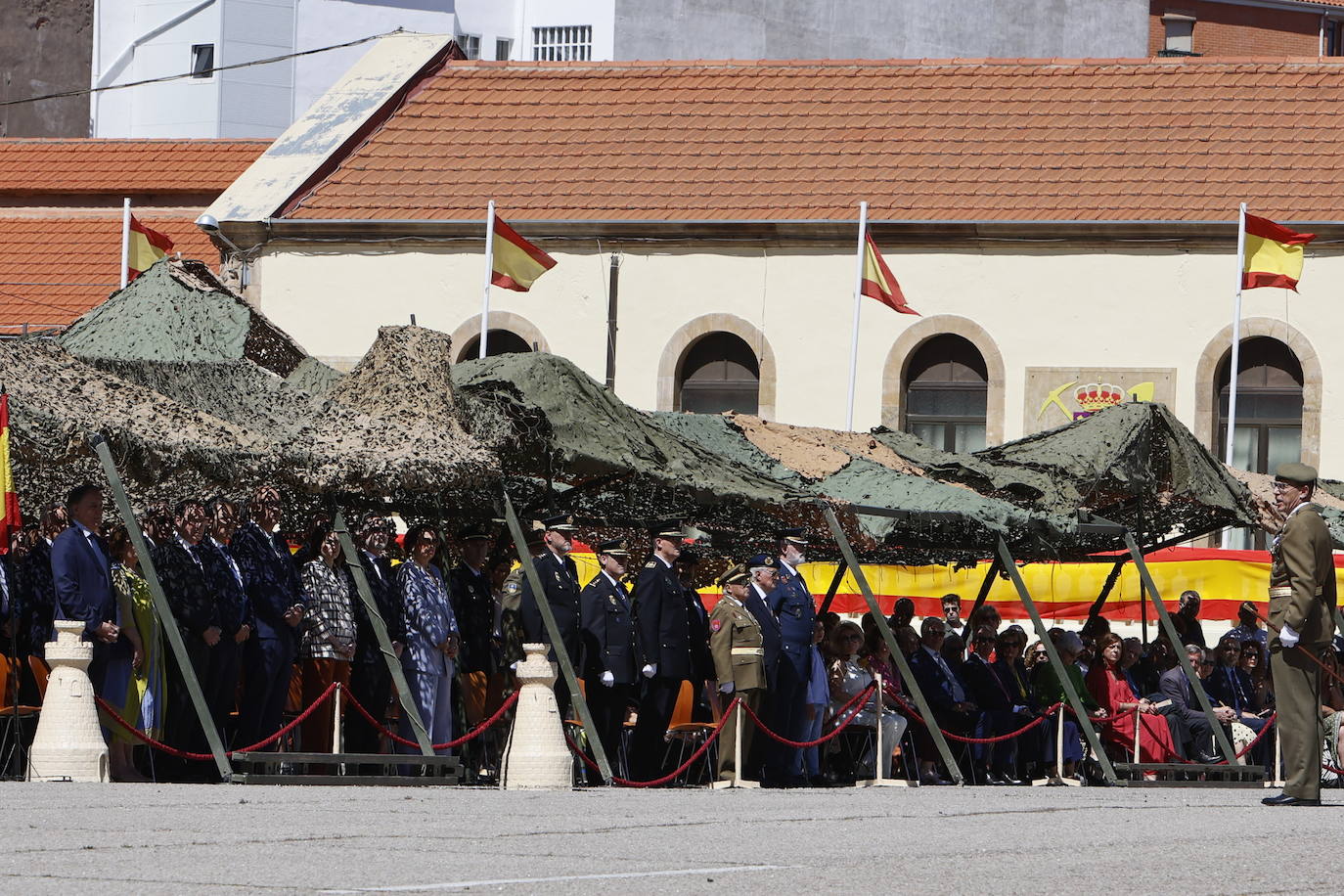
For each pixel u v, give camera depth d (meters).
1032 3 185.75
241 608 46.50
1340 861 32.53
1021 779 63.03
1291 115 108.88
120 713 44.91
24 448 44.19
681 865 30.03
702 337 106.12
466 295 106.81
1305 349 100.38
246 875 27.53
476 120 114.75
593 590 52.66
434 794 42.62
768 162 109.81
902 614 63.19
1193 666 68.00
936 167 108.06
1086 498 64.31
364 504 53.25
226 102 181.38
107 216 132.25
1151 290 102.12
